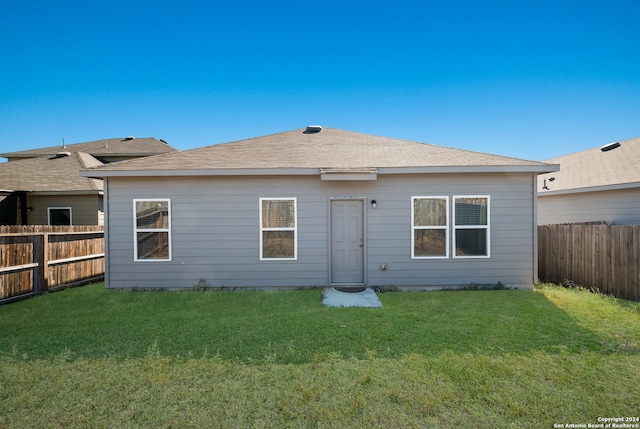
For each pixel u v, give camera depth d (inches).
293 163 294.2
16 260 259.9
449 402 110.1
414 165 283.4
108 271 294.2
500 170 279.4
